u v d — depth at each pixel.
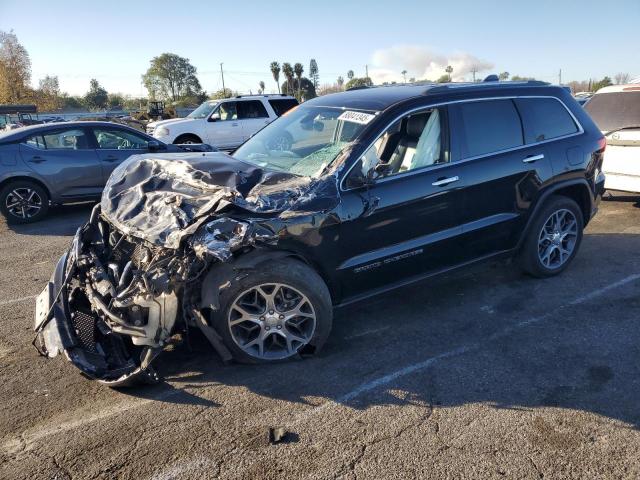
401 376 3.49
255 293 3.50
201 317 3.42
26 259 6.45
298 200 3.51
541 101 4.92
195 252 3.13
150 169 4.16
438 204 4.12
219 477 2.61
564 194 5.20
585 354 3.73
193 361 3.73
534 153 4.70
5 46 59.53
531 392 3.28
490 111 4.54
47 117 44.22
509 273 5.32
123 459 2.75
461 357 3.73
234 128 15.47
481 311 4.47
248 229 3.19
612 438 2.84
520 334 4.05
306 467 2.67
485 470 2.62
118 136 9.27
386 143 3.96
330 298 3.69
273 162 4.23
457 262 4.44
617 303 4.55
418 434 2.90
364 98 4.40
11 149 8.32
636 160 7.07
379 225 3.85
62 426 3.04
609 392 3.26
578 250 5.59
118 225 3.55
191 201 3.43
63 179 8.70
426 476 2.59
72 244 4.09
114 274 3.56
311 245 3.55
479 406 3.15
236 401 3.25
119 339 3.67
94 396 3.34
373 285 4.00
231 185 3.57
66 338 3.36
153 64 96.69
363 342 3.98
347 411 3.12
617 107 7.40
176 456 2.76
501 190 4.49
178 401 3.26
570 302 4.59
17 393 3.38
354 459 2.72
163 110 32.72
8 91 59.47
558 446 2.79
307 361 3.71
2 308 4.81
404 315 4.43
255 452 2.79
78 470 2.67
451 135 4.27
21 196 8.45
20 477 2.63
